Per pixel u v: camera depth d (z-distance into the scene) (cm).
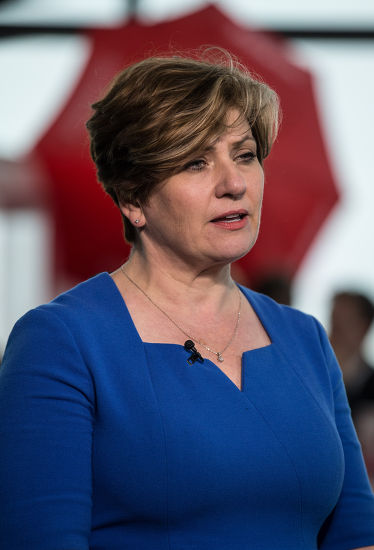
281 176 769
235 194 243
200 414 235
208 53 296
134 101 242
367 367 693
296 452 240
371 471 597
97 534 227
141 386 236
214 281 264
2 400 229
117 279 271
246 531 228
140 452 225
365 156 1181
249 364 254
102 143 255
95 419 233
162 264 262
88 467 225
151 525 224
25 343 235
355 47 1145
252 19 1131
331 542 261
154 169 241
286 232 786
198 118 236
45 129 767
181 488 223
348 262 1206
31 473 218
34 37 1141
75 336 238
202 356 253
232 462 228
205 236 247
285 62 813
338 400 278
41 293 834
